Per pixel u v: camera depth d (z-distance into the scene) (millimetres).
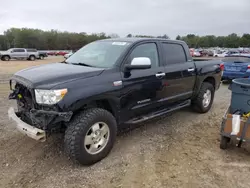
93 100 3361
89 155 3330
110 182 3047
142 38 4406
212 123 5230
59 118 3039
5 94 7660
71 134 3172
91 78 3381
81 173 3227
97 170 3305
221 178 3145
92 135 3365
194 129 4859
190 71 5113
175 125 5070
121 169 3334
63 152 3760
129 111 3932
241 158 3658
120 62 3789
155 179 3107
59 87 3041
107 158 3619
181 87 4949
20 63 24656
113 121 3600
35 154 3693
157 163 3494
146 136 4457
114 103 3650
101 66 3811
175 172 3266
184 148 3975
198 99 5656
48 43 86750
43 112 3039
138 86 3957
